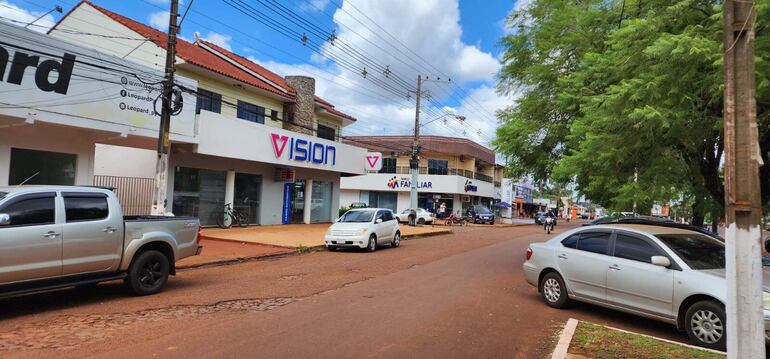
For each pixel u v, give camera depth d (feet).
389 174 167.12
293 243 59.26
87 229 25.95
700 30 23.17
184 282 34.32
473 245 71.26
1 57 40.93
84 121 46.96
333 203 100.99
